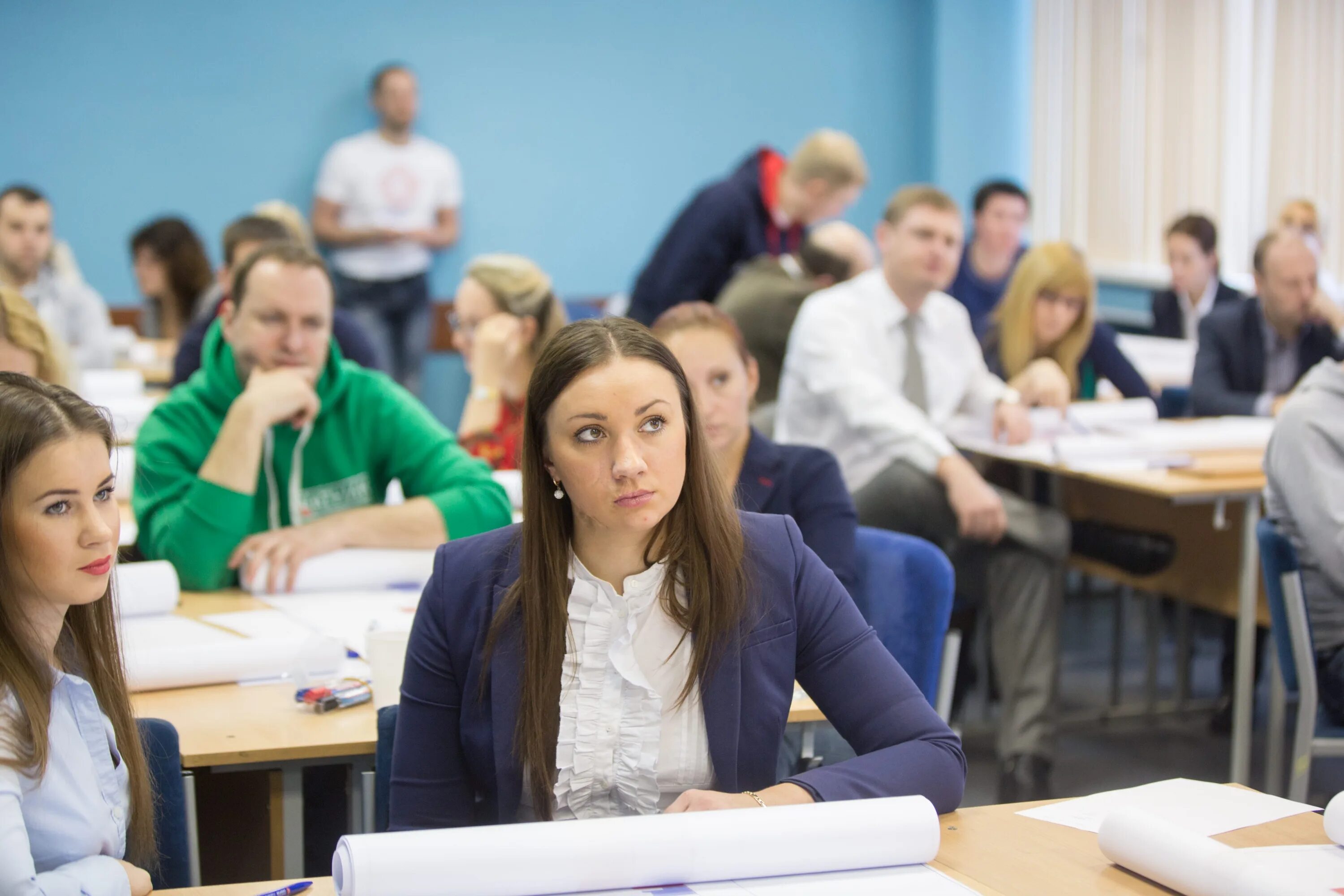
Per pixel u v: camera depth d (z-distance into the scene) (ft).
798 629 4.44
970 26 24.11
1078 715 11.34
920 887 3.62
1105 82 22.12
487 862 3.43
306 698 5.54
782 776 6.02
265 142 21.94
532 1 22.61
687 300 15.30
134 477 7.48
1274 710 8.43
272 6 21.62
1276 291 12.48
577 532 4.30
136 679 5.67
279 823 5.24
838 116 24.43
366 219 21.63
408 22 22.15
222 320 7.50
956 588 9.97
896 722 4.33
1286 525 7.79
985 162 24.61
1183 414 14.39
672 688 4.29
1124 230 21.88
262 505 7.58
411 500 7.51
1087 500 11.78
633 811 4.30
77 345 15.78
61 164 21.22
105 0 21.02
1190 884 3.54
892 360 10.70
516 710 4.21
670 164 23.73
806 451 7.25
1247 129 19.43
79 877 3.57
